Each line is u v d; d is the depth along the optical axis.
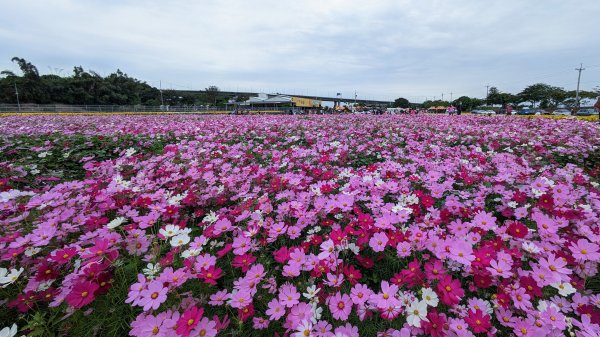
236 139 7.19
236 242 1.89
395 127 9.74
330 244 1.70
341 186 3.24
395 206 2.16
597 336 1.25
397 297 1.44
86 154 5.44
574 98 49.12
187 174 3.46
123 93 59.97
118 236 1.92
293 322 1.38
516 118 14.84
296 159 4.52
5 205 2.44
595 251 1.59
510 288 1.46
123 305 1.68
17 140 6.24
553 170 3.99
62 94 50.47
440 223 2.23
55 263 1.82
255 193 2.92
